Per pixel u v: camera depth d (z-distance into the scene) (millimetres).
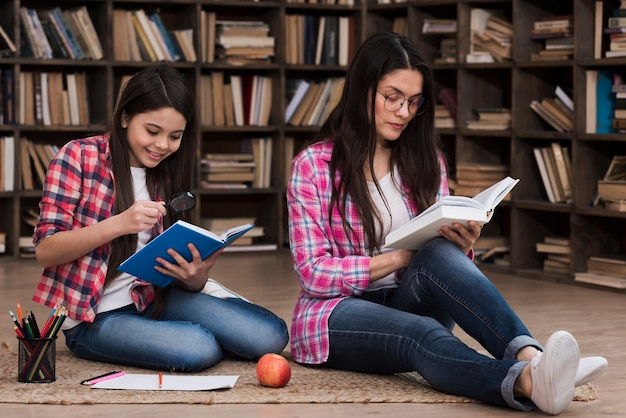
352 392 2883
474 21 6430
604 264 5582
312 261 3133
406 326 2908
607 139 5496
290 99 7078
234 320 3279
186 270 3143
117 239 3209
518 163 6129
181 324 3178
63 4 6793
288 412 2723
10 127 6352
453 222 2840
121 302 3293
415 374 3164
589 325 4324
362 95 3143
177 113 3121
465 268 2834
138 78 3133
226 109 6906
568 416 2709
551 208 5844
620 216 5434
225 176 6895
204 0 6754
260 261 6473
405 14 7270
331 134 3244
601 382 3178
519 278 5949
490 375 2676
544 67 6160
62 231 3139
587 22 5660
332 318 3104
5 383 2975
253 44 6902
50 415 2672
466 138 6500
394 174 3242
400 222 3219
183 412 2711
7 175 6379
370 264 3076
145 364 3170
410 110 3137
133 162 3279
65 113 6527
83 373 3125
